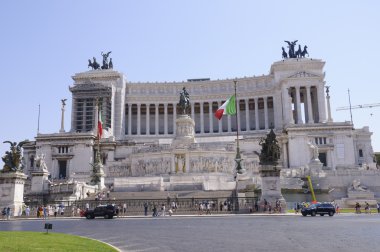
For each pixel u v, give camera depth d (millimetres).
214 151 88375
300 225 30156
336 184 72312
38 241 19578
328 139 102625
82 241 20250
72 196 62219
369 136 110062
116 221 39656
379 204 56812
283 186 69188
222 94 131875
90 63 136875
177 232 26234
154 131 139125
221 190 63844
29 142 113625
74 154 107500
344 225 29812
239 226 29969
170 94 136000
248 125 127562
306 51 130875
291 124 104875
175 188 69000
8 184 49719
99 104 116188
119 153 110312
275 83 125625
